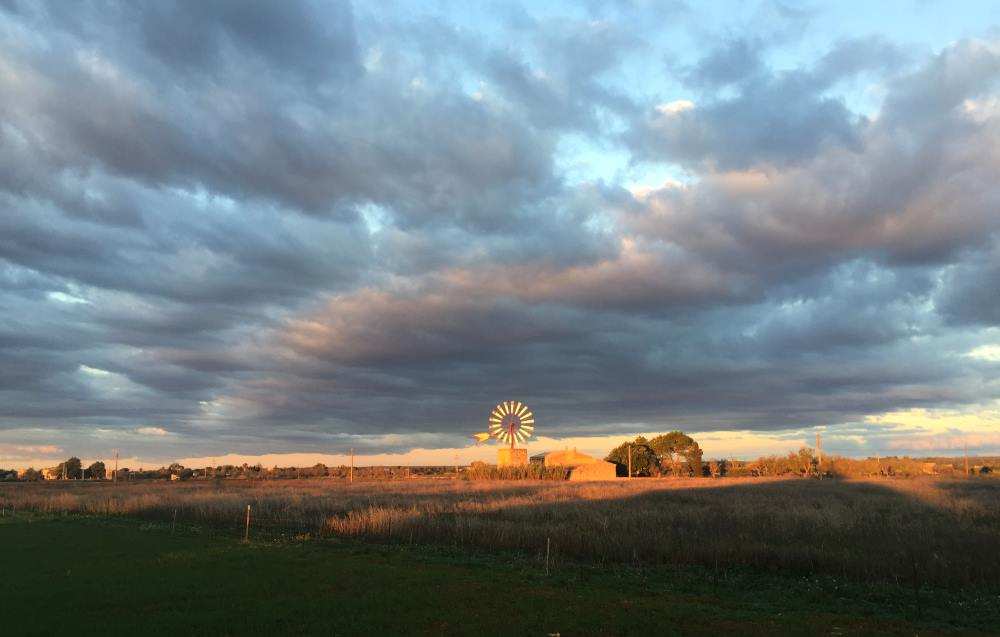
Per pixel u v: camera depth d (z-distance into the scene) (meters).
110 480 134.88
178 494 64.31
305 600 17.69
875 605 17.59
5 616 15.95
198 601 17.58
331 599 17.80
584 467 115.44
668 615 16.31
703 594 18.89
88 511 50.25
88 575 21.34
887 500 49.94
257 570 22.20
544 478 110.75
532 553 26.39
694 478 104.69
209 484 99.44
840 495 55.88
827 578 21.02
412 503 47.53
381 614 16.19
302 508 45.38
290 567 22.80
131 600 17.64
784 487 68.25
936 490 61.53
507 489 69.25
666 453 137.88
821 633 14.85
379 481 105.88
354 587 19.41
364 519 34.19
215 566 23.03
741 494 57.34
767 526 31.81
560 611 16.62
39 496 65.56
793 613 16.70
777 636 14.58
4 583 20.02
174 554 25.94
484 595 18.39
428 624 15.35
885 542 26.41
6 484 107.12
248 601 17.59
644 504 45.31
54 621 15.45
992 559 22.20
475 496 57.66
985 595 18.62
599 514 37.19
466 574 21.52
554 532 28.72
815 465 136.00
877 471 134.88
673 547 25.09
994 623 15.87
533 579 20.78
